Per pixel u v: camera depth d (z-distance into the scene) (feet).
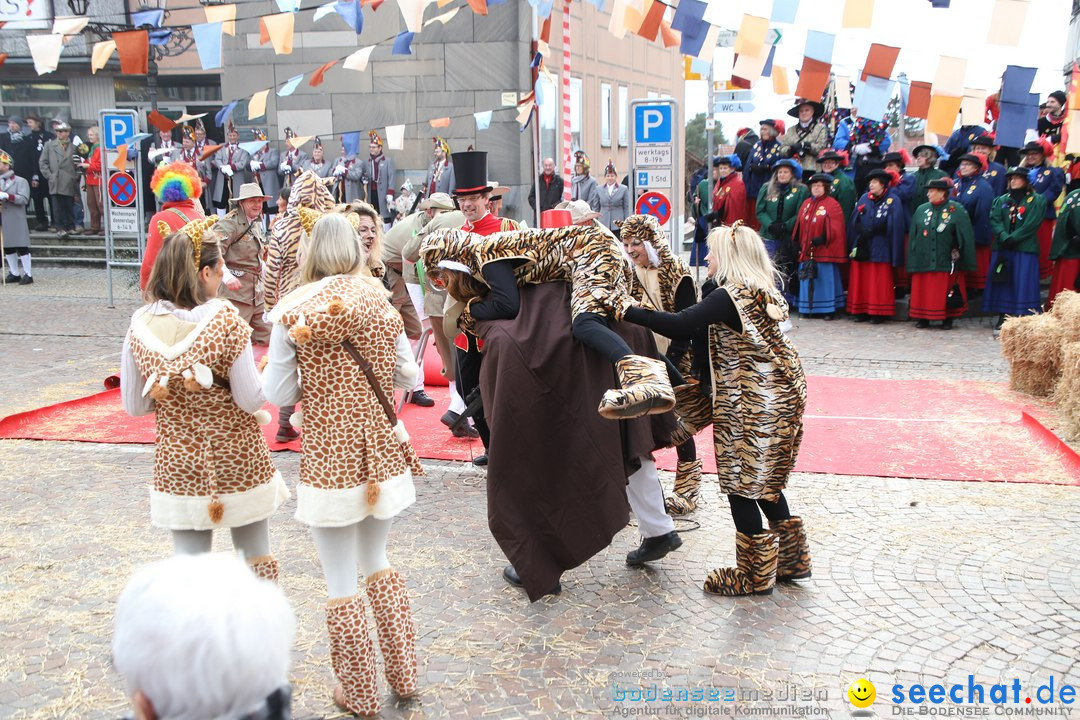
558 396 13.44
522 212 54.70
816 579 14.67
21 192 49.24
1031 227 35.53
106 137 42.27
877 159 41.91
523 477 13.48
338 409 10.61
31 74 63.93
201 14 57.93
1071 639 12.64
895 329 38.04
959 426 23.15
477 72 53.83
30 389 27.07
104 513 17.52
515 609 13.80
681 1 21.25
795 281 41.75
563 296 13.93
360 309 10.55
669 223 30.68
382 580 11.17
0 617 13.42
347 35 54.44
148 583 4.65
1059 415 23.49
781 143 43.55
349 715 11.05
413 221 23.77
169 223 20.61
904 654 12.31
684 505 17.67
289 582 14.61
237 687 4.41
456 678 11.87
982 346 34.17
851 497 18.29
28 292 47.26
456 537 16.52
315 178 19.33
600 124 73.92
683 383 14.49
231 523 11.27
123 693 11.48
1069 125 19.01
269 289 19.39
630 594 14.29
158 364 10.65
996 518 17.06
